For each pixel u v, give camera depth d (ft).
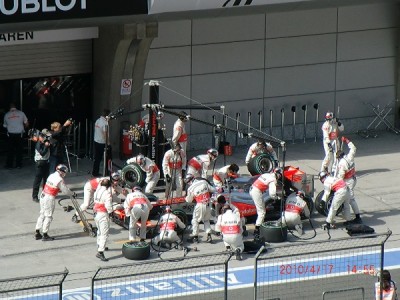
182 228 164.04
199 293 146.30
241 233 158.61
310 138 221.25
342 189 168.25
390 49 225.15
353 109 224.74
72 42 203.10
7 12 171.63
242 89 213.87
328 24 218.38
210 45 209.05
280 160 205.67
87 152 205.87
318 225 172.45
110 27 197.47
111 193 159.33
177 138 183.83
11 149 195.11
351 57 222.07
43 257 158.81
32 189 185.78
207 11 186.60
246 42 212.02
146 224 162.91
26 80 202.39
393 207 182.09
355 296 145.07
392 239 166.81
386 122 226.79
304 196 170.40
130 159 181.78
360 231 168.25
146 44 196.85
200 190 162.91
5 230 168.25
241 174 191.42
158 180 181.47
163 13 183.32
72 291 146.92
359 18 220.84
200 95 210.38
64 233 167.53
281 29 214.48
